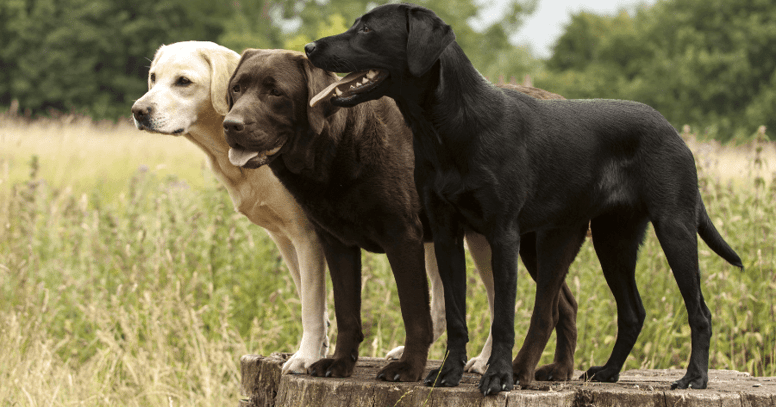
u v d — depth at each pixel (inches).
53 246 256.4
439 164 119.5
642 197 131.6
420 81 116.7
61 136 555.5
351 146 134.0
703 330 128.7
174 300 208.4
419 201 138.4
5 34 1635.1
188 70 156.6
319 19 1439.5
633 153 132.0
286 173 139.2
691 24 1724.9
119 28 1642.5
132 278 219.5
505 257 118.3
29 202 269.0
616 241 142.7
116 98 1669.5
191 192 279.4
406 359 130.0
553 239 135.1
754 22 1573.6
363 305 213.9
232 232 231.0
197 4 1628.9
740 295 200.5
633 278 144.0
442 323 183.5
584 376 142.5
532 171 122.8
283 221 155.9
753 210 219.6
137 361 192.5
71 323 222.7
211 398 180.2
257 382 151.4
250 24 1523.1
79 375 190.5
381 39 117.6
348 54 118.3
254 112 130.6
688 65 1598.2
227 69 158.6
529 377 127.2
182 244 231.8
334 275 142.3
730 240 218.5
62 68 1600.6
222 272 232.2
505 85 168.9
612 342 202.7
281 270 233.6
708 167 236.5
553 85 1804.9
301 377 134.0
